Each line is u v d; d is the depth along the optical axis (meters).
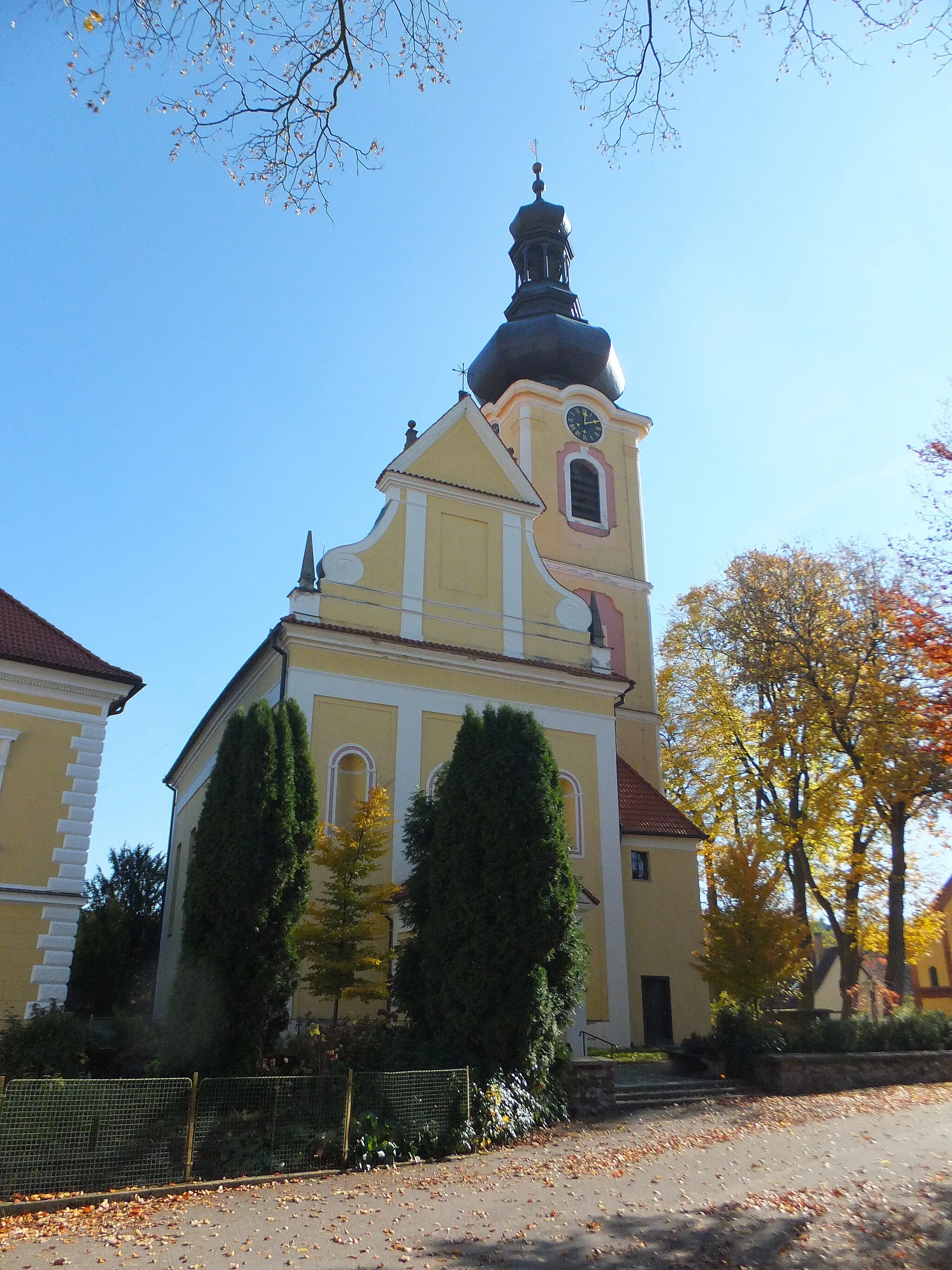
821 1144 14.63
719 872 26.83
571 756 27.23
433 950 16.59
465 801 16.97
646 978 28.83
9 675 19.78
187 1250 9.34
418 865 18.20
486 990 15.83
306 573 25.48
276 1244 9.54
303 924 17.94
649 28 9.20
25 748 19.58
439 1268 8.88
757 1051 20.97
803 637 31.03
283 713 16.23
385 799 19.58
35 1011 16.98
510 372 42.72
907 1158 13.59
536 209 46.69
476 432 29.52
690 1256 9.25
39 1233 9.88
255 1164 12.35
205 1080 12.72
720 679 36.00
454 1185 12.03
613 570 39.25
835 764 31.98
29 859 19.02
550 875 16.34
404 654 25.56
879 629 28.66
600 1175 12.56
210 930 14.82
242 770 15.46
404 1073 14.13
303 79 9.22
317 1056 14.62
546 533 38.41
